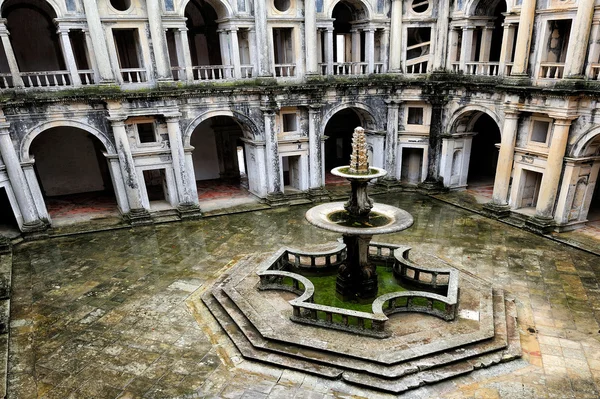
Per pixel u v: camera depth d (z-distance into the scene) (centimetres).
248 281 1625
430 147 2675
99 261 1906
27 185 2112
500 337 1271
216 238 2139
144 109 2188
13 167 2039
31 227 2147
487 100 2291
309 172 2667
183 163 2341
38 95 2039
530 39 1992
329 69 2550
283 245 2028
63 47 2045
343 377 1141
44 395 1113
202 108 2322
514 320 1374
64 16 1989
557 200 2033
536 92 1962
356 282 1488
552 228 2055
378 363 1160
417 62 2606
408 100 2642
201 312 1486
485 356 1206
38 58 2611
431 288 1538
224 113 2378
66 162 2862
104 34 2064
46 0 1941
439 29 2491
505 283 1619
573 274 1673
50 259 1938
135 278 1739
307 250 1900
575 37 1797
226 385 1141
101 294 1617
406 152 2914
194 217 2403
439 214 2389
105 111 2167
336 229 1338
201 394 1110
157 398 1099
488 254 1869
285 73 2608
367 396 1093
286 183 3106
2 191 2269
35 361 1245
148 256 1947
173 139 2286
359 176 1360
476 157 3281
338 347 1218
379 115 2725
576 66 1822
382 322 1248
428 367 1152
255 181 2669
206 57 2992
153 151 2294
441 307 1459
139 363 1230
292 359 1215
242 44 2489
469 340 1232
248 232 2205
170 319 1445
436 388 1107
